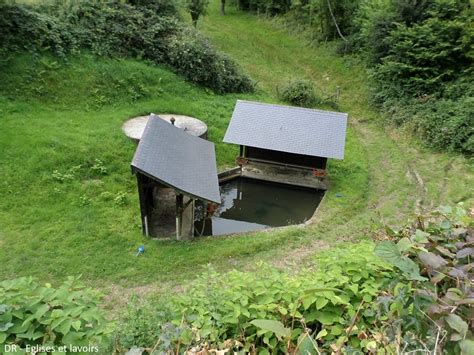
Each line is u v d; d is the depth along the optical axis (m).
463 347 2.53
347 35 30.41
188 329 3.32
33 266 10.80
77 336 3.00
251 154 17.80
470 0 21.88
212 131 19.64
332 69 28.36
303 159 17.27
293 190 17.23
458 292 2.91
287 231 13.21
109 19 21.88
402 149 19.66
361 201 15.51
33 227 12.23
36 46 18.44
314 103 24.56
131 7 23.20
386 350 2.90
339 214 14.51
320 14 30.83
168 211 14.36
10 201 13.05
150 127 12.91
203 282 4.33
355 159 18.73
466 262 3.48
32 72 17.83
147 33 22.72
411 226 4.23
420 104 21.16
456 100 20.25
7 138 14.97
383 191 16.27
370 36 25.08
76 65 19.27
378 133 21.61
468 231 3.76
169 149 12.80
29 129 15.74
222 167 17.89
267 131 17.03
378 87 24.11
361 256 3.94
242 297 3.68
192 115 20.34
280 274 4.34
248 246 12.17
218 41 32.53
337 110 24.22
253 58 30.47
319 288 3.44
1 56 17.38
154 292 10.19
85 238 12.05
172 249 11.94
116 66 20.44
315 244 12.59
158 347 3.35
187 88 22.22
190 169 12.80
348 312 3.45
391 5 24.52
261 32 35.72
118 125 17.70
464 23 20.50
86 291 3.50
